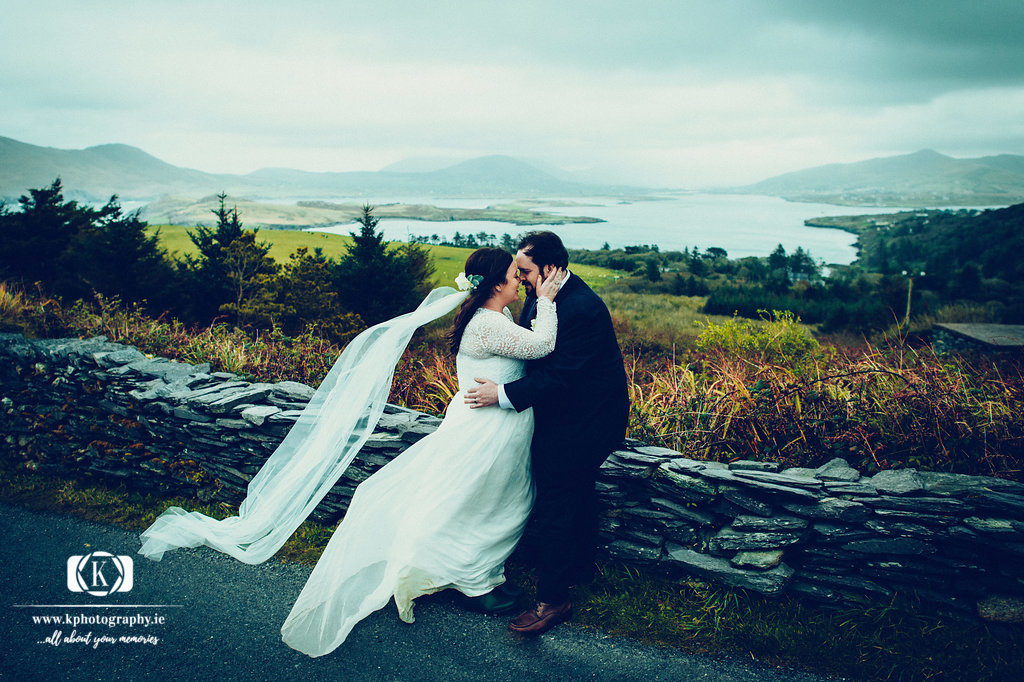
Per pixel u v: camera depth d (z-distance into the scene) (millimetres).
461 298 2771
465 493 2557
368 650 2424
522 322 2891
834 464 2896
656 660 2336
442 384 4555
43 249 12641
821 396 3686
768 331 6219
